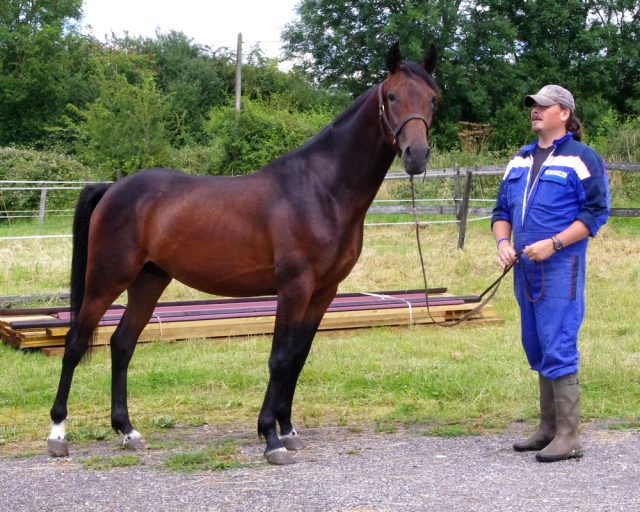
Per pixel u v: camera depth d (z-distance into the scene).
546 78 29.73
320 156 4.50
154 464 4.28
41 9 38.38
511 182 4.41
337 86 31.02
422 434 4.89
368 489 3.69
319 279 4.45
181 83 36.53
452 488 3.68
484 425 5.05
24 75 32.72
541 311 4.20
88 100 33.06
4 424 5.24
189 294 10.20
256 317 8.02
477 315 8.80
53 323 7.30
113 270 4.80
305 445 4.63
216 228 4.59
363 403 5.69
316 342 7.70
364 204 4.49
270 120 23.55
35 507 3.53
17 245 13.41
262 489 3.73
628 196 16.33
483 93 27.64
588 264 11.36
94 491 3.76
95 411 5.62
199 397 5.88
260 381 6.27
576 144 4.24
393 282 11.20
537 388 5.80
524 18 30.47
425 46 27.66
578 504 3.42
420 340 7.74
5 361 6.96
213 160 23.56
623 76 32.00
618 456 4.25
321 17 29.73
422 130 4.14
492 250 12.44
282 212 4.42
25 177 21.33
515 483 3.76
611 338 7.63
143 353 7.23
